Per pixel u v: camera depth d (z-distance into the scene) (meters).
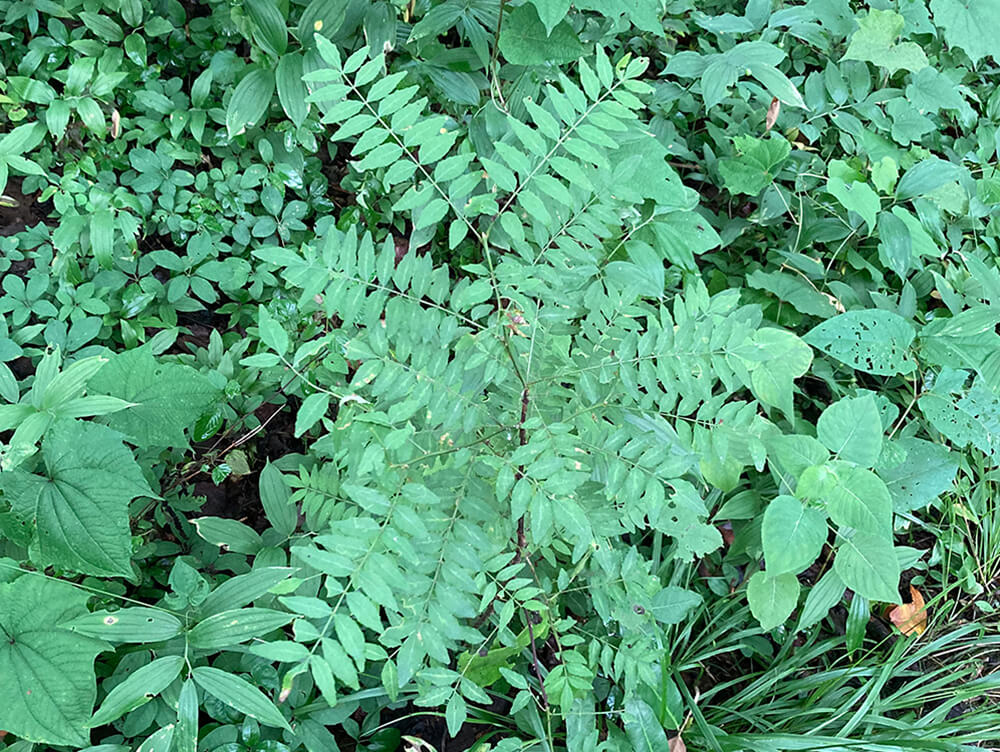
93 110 0.76
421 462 0.53
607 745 0.60
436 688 0.50
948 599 0.82
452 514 0.53
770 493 0.77
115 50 0.79
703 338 0.52
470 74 0.79
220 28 0.81
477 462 0.53
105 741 0.56
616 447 0.53
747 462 0.66
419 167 0.51
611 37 0.88
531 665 0.68
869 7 0.99
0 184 0.72
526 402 0.55
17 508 0.53
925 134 0.97
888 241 0.81
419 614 0.46
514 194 0.51
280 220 0.79
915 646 0.78
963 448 0.82
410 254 0.52
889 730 0.70
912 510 0.80
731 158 0.86
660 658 0.64
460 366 0.52
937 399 0.79
